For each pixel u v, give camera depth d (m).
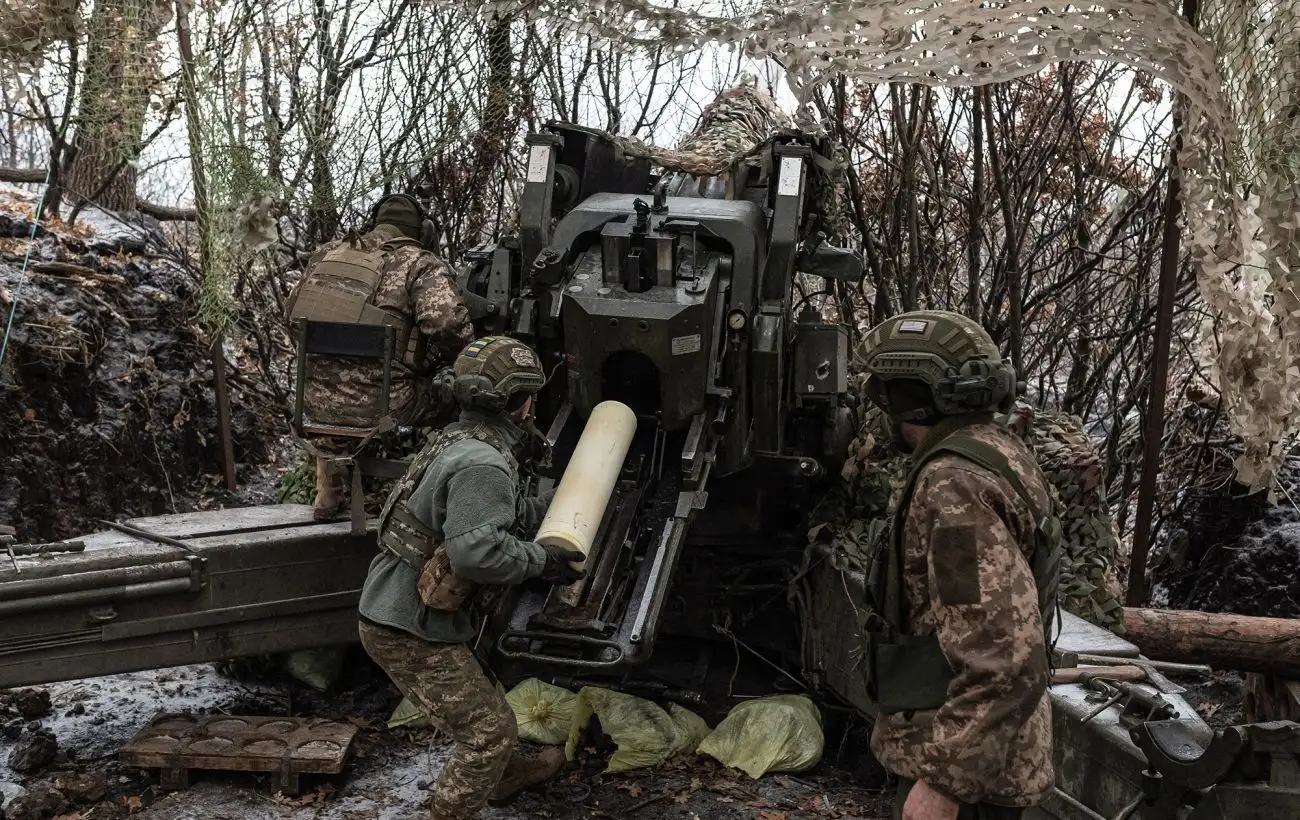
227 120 4.04
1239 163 3.04
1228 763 2.20
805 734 3.81
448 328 3.95
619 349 3.49
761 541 4.35
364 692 4.34
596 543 3.45
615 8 3.73
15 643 3.47
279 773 3.53
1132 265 5.87
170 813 3.42
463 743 3.12
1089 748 2.70
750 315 3.70
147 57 4.03
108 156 4.55
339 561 4.09
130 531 3.99
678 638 4.42
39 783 3.54
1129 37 3.29
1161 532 5.86
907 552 2.11
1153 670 3.01
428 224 4.31
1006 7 3.39
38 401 5.49
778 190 3.90
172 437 6.13
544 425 4.03
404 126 4.72
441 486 2.98
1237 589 5.20
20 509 5.27
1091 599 3.90
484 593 3.08
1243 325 3.14
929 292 5.29
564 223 3.86
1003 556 1.97
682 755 3.85
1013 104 5.12
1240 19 2.98
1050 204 5.47
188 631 3.80
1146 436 4.33
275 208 4.34
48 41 3.92
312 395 4.00
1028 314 5.72
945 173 5.35
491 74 5.00
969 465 2.05
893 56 3.60
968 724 1.93
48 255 6.00
